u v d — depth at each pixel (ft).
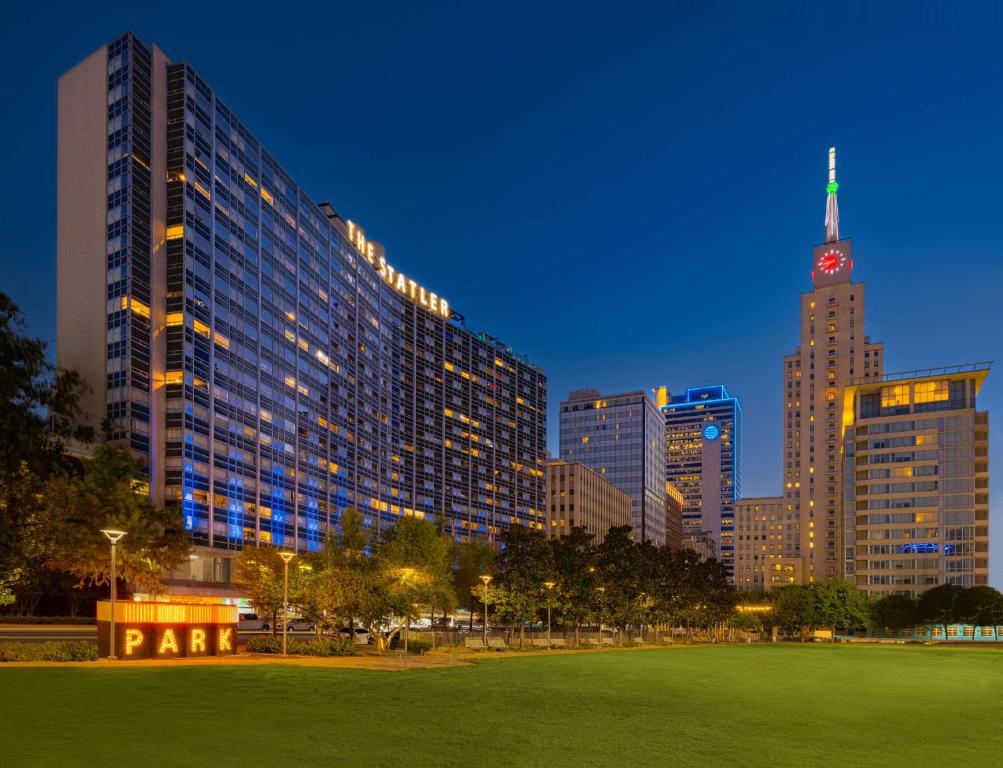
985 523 505.25
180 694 77.61
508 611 238.68
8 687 76.18
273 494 408.46
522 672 129.70
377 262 578.66
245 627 297.74
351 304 522.06
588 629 375.04
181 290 346.54
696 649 262.47
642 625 321.93
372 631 159.12
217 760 48.34
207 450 354.33
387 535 279.28
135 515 218.79
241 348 388.98
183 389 339.98
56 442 82.99
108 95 347.56
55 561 204.64
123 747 50.52
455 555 341.00
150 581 227.20
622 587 288.51
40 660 108.88
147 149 345.72
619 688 107.65
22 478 85.05
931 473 523.29
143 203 339.98
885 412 555.69
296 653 144.77
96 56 352.69
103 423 91.45
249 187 407.23
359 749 54.85
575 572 265.95
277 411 419.13
